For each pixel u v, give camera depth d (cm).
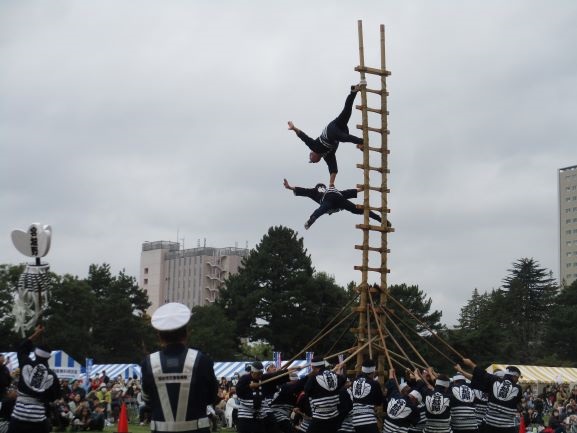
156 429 777
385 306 1848
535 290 10319
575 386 5125
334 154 1838
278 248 7088
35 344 1284
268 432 1603
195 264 14962
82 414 2639
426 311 7131
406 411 1451
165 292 15425
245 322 7112
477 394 1689
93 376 4188
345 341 5594
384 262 1861
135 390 3303
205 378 787
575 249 18250
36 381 1185
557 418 3102
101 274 8556
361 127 1866
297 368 1628
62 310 6712
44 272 1333
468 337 6956
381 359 1777
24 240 1326
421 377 1548
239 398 1580
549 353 9488
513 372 1598
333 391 1407
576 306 9881
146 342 7675
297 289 6762
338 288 7044
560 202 18638
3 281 5912
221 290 7575
